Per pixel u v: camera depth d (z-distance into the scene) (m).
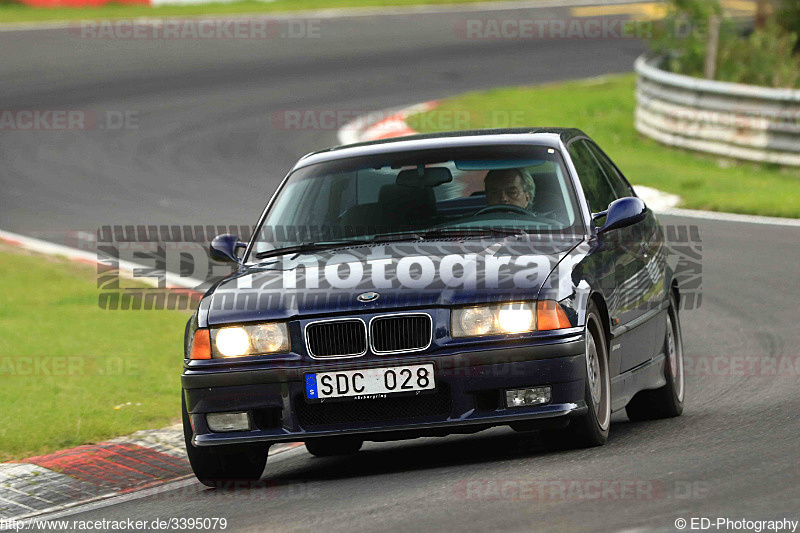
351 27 94.06
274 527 13.43
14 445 20.56
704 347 25.38
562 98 67.00
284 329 15.95
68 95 72.06
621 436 17.56
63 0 96.56
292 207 18.64
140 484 18.23
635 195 21.48
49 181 53.41
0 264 38.84
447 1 105.62
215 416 16.03
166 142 59.97
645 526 11.71
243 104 68.38
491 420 15.39
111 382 25.00
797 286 29.84
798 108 47.03
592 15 100.00
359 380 15.57
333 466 18.11
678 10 62.81
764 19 68.81
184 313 31.97
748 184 44.84
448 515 12.89
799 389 20.48
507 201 17.89
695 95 51.31
